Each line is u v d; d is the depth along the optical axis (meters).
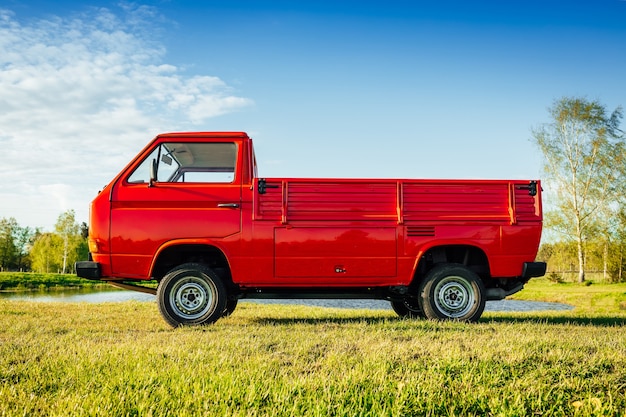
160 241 7.28
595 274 50.44
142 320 8.23
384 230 7.48
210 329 6.59
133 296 26.23
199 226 7.31
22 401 3.29
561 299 28.70
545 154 42.53
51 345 5.21
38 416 3.11
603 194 41.75
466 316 7.54
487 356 4.50
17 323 7.55
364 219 7.46
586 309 21.88
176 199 7.36
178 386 3.59
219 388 3.57
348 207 7.46
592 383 3.86
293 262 7.36
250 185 7.46
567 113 42.12
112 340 5.63
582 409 3.35
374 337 5.65
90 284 50.59
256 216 7.34
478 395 3.53
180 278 7.26
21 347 5.08
